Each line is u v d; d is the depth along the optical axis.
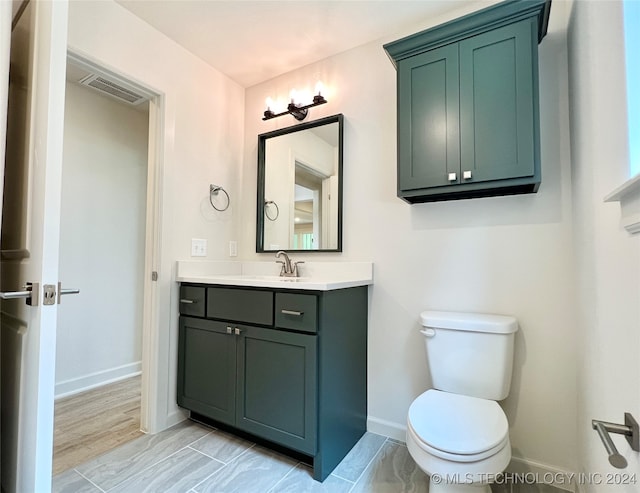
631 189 0.70
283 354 1.62
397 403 1.88
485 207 1.69
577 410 1.44
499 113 1.46
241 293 1.78
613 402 0.92
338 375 1.66
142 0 1.72
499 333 1.46
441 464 1.09
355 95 2.10
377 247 1.97
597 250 1.08
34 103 1.04
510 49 1.45
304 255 2.23
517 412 1.57
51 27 1.00
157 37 1.96
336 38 2.03
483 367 1.48
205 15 1.83
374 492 1.43
